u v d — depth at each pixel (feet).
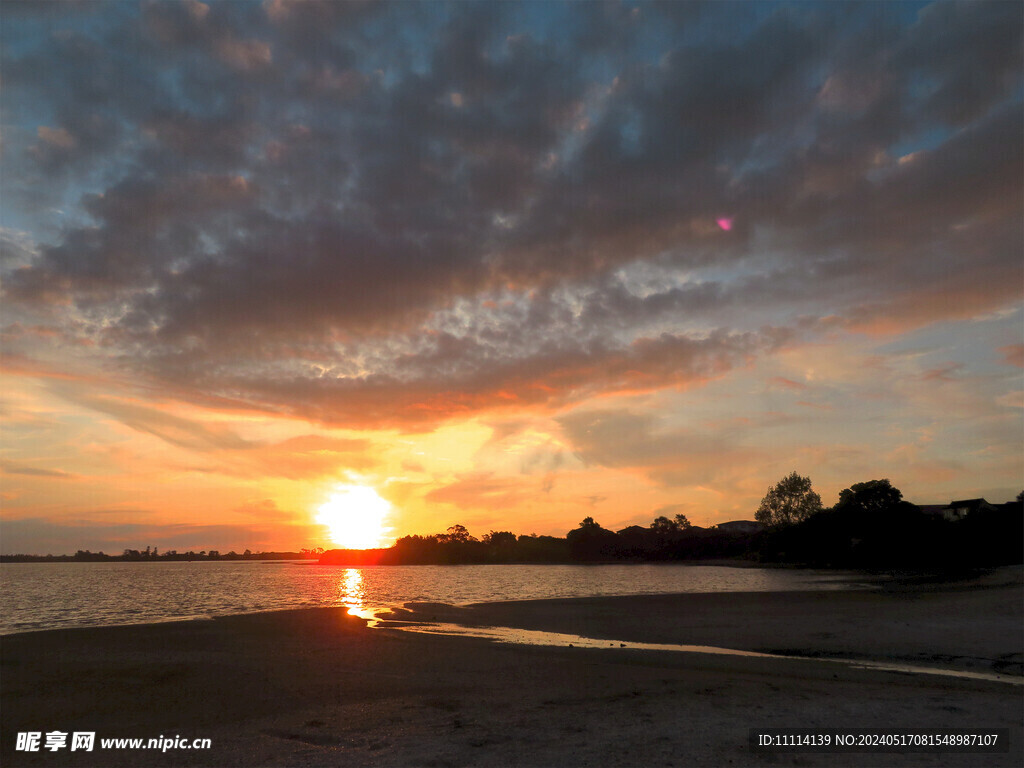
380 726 39.06
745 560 489.26
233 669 57.98
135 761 33.12
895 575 233.96
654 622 99.14
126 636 80.74
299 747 34.91
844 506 363.97
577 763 31.78
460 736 36.68
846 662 63.93
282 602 153.89
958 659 65.10
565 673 56.13
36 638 79.25
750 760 32.22
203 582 300.61
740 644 77.15
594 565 611.47
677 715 41.24
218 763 32.58
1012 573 196.44
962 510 395.34
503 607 127.75
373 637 80.48
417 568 613.11
